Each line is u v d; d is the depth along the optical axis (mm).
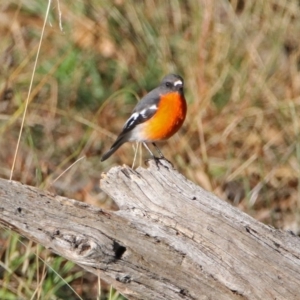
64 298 11141
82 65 15398
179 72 15312
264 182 13312
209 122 14438
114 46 15625
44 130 14398
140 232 7680
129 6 15734
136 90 15312
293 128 14312
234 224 8016
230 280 7828
